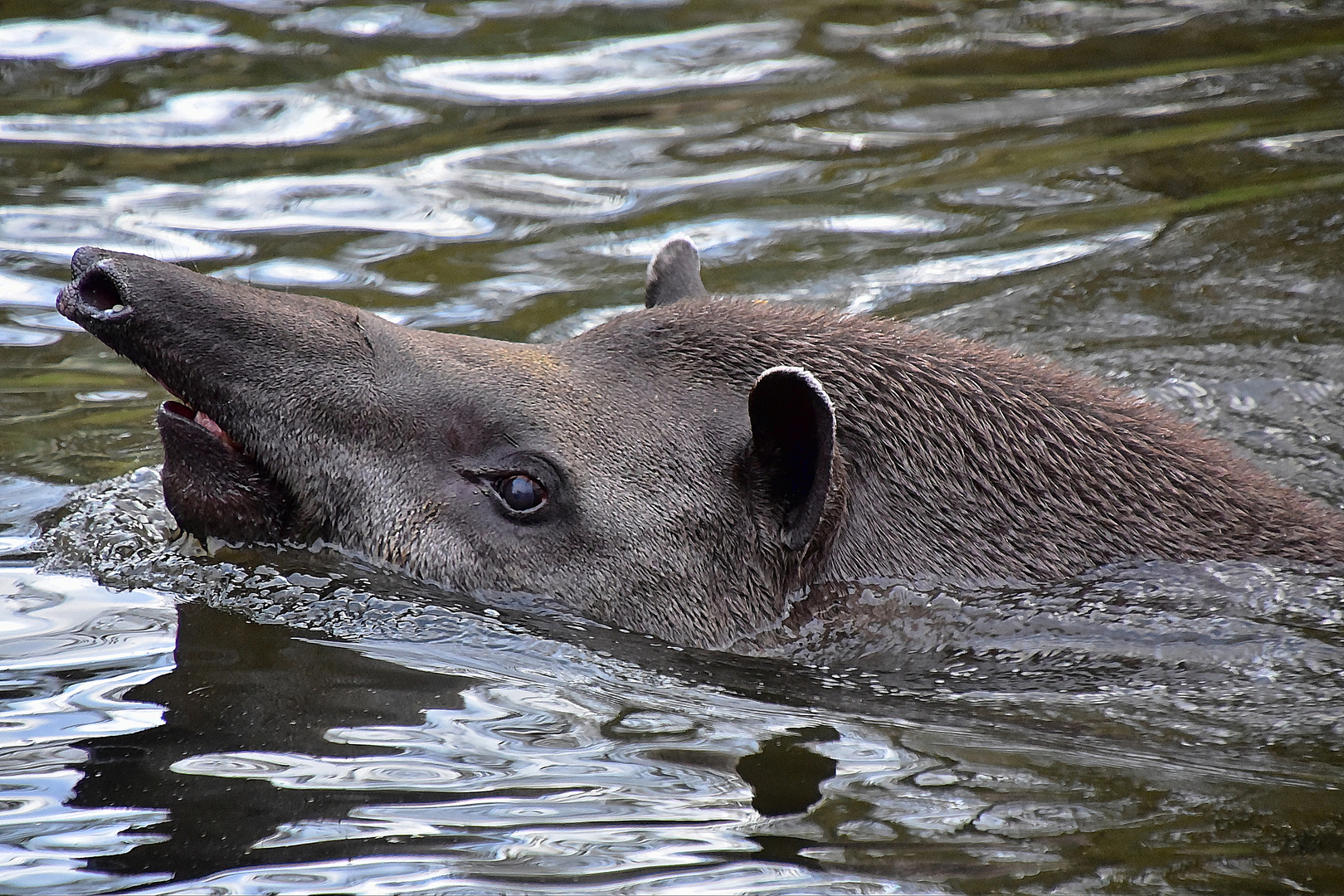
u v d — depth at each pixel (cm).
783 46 2230
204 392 1010
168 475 1037
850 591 992
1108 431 1046
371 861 722
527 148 1877
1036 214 1689
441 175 1789
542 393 1020
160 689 895
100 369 1402
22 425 1284
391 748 834
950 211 1702
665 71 2123
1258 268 1550
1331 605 986
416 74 2088
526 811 771
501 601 1002
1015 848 736
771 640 984
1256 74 2072
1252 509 1048
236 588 1019
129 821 754
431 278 1527
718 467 996
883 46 2233
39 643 948
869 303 1484
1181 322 1453
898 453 1009
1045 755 841
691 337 1041
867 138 1909
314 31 2227
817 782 806
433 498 1015
